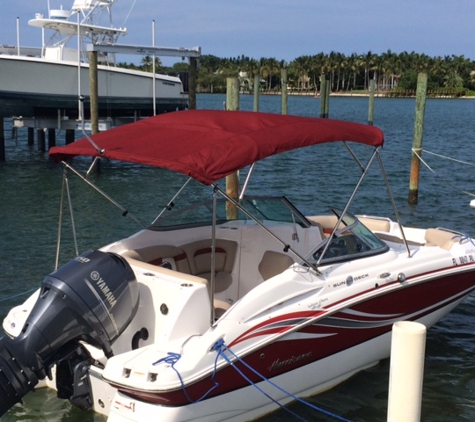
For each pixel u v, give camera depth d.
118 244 5.57
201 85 120.75
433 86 115.19
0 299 7.79
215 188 4.46
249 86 124.38
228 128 5.24
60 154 5.07
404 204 14.20
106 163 20.56
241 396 4.65
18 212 12.85
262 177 18.27
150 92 21.69
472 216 13.01
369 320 5.41
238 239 6.09
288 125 5.29
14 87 18.27
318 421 4.98
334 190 16.12
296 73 118.56
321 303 5.02
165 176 18.09
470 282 6.25
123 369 4.27
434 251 6.02
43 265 9.22
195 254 6.00
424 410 5.28
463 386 5.68
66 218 12.29
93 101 17.59
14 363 4.35
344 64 116.88
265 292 4.79
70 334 4.49
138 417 4.24
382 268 5.52
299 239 6.19
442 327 7.00
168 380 4.16
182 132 5.23
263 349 4.68
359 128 5.48
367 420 5.04
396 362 4.14
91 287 4.52
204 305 4.71
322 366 5.22
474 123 46.97
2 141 20.05
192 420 4.37
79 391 4.62
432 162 21.98
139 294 4.87
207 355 4.38
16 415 4.91
